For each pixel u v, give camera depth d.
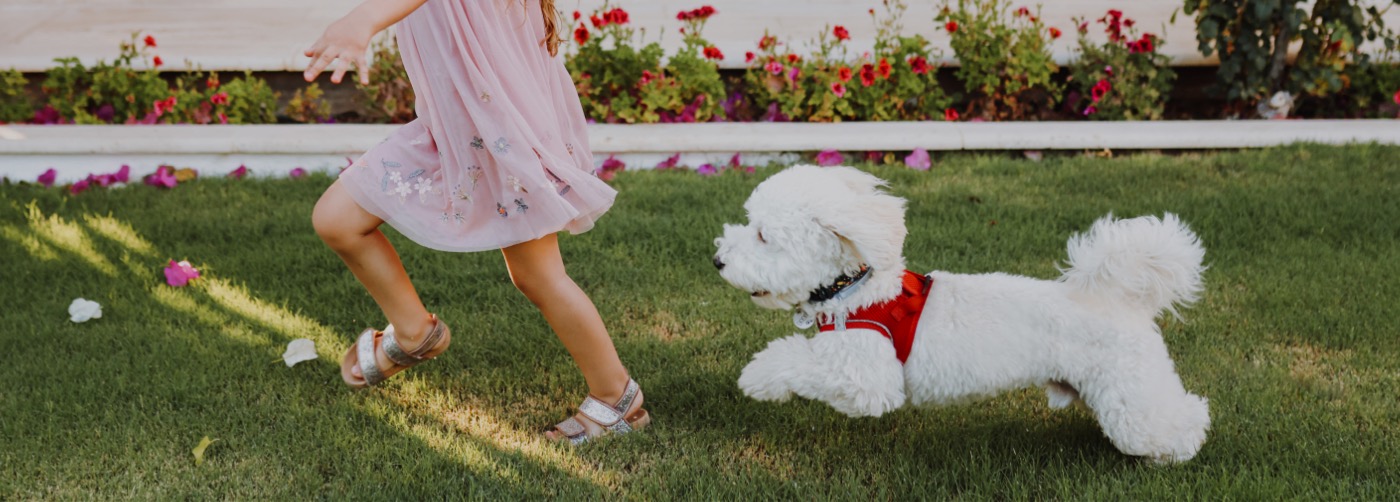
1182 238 2.47
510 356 3.40
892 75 5.48
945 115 5.53
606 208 2.71
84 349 3.41
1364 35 6.19
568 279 2.79
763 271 2.47
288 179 4.97
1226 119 5.61
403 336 2.93
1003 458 2.80
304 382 3.22
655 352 3.41
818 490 2.69
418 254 4.16
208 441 2.84
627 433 2.94
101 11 6.99
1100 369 2.48
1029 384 2.60
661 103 5.32
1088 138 5.22
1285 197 4.55
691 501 2.63
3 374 3.23
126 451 2.84
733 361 3.35
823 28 6.57
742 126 5.31
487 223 2.62
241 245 4.27
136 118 5.46
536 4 2.65
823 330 2.60
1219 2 5.35
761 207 2.49
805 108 5.59
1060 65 5.65
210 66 5.61
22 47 5.97
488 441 2.94
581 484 2.72
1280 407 2.97
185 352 3.38
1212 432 2.85
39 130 5.14
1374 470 2.68
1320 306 3.60
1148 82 5.56
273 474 2.77
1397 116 5.62
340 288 3.86
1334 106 5.79
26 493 2.68
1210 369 3.21
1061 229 4.36
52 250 4.19
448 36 2.44
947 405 2.66
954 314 2.54
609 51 5.38
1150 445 2.52
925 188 4.80
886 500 2.66
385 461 2.83
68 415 3.03
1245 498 2.54
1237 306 3.64
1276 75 5.58
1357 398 3.01
